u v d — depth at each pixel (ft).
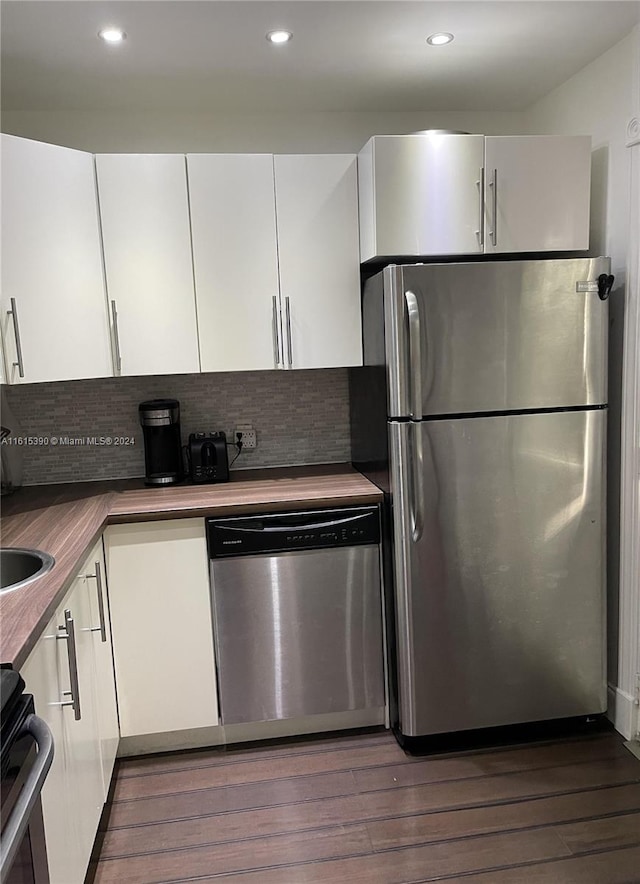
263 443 9.39
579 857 5.99
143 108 8.43
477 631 7.55
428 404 7.12
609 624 8.13
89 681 6.07
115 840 6.41
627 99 7.11
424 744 7.82
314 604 7.70
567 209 7.60
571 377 7.31
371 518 7.66
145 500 7.82
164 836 6.46
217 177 7.77
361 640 7.88
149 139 8.56
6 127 8.32
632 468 7.50
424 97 8.48
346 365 8.29
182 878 5.92
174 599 7.48
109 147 8.50
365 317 8.13
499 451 7.28
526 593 7.58
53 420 8.93
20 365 6.71
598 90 7.57
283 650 7.73
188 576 7.48
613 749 7.62
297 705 7.86
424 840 6.27
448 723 7.64
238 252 7.91
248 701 7.77
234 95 8.07
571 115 8.14
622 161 7.32
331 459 9.51
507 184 7.48
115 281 7.72
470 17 6.37
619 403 7.72
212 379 9.18
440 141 7.35
